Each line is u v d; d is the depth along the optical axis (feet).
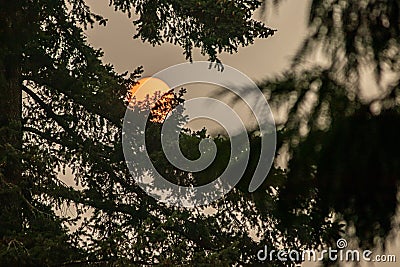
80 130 151.53
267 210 31.78
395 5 29.96
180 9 144.87
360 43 30.01
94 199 148.56
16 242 119.34
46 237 125.49
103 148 151.33
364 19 30.09
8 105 133.39
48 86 148.87
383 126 29.63
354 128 29.78
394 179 29.89
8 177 127.24
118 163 150.51
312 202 30.96
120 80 148.15
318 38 30.30
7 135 127.24
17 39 125.70
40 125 152.25
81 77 145.28
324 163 30.19
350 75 30.09
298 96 30.35
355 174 30.09
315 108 30.17
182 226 146.61
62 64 143.95
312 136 30.14
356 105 29.86
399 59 29.86
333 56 30.30
